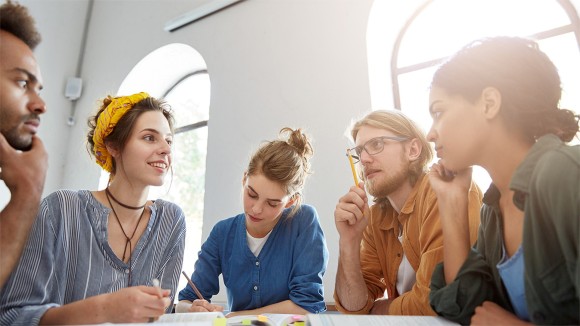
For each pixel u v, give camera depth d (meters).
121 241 0.96
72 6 3.32
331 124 1.97
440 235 0.89
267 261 1.22
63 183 2.99
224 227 1.34
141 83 3.11
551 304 0.53
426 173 1.06
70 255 0.86
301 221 1.28
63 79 3.16
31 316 0.68
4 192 2.59
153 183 0.96
